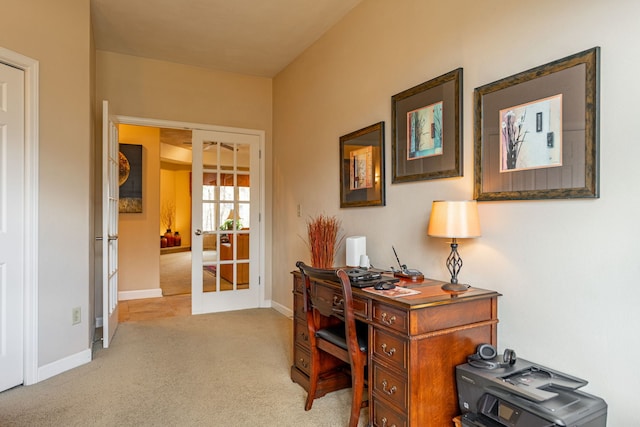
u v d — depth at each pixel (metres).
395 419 1.66
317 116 3.63
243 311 4.46
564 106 1.58
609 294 1.44
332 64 3.38
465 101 2.05
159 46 3.80
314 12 3.14
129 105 3.99
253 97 4.63
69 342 2.76
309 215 3.78
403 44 2.52
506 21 1.84
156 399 2.32
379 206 2.72
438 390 1.64
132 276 5.18
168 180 12.10
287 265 4.26
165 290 5.76
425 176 2.30
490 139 1.90
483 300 1.79
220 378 2.63
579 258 1.54
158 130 5.38
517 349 1.77
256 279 4.65
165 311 4.46
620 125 1.41
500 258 1.86
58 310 2.67
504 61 1.85
